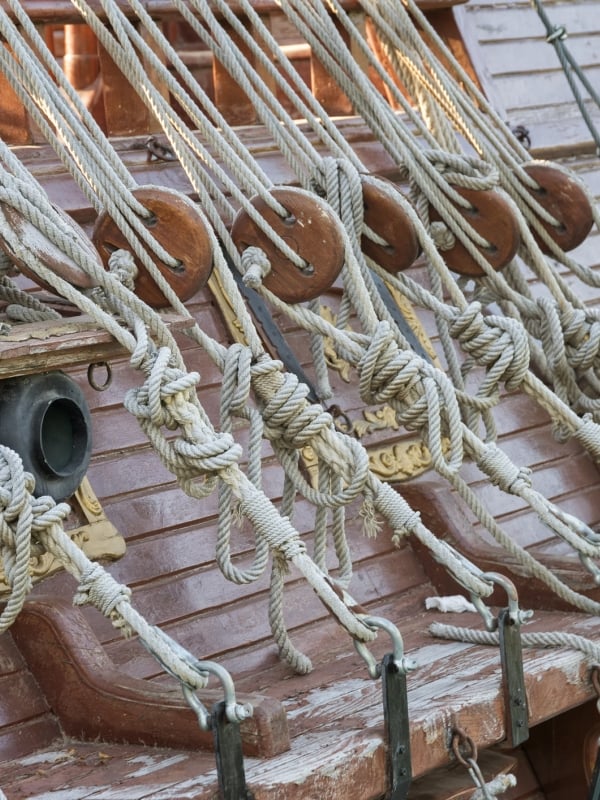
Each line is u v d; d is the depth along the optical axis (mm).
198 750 3127
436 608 4402
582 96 6508
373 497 3516
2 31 3574
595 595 4172
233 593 4039
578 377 4730
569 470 5211
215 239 3570
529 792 4367
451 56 5070
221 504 3486
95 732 3338
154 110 3879
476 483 4910
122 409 4188
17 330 3121
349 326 4898
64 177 4465
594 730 4246
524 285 4801
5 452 2920
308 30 4637
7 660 3441
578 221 4773
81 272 3205
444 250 4531
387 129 4504
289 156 4176
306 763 2955
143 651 3760
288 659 3799
